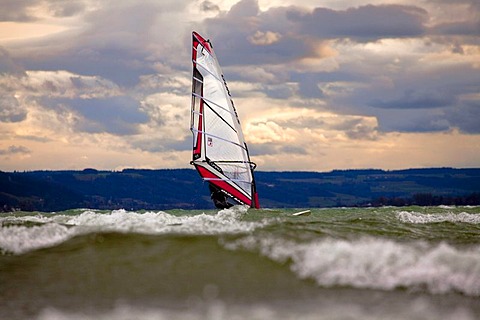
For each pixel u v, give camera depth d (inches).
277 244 2689.5
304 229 3115.2
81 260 2506.2
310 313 1948.8
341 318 1909.4
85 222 3469.5
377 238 3169.3
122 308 1993.1
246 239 2760.8
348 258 2481.5
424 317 1936.5
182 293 2134.6
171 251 2593.5
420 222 4047.7
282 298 2082.9
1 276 2324.1
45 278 2306.8
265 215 4726.9
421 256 2524.6
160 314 1937.7
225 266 2412.6
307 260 2466.8
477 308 2027.6
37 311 1974.7
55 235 2901.1
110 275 2325.3
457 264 2418.8
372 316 1936.5
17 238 2861.7
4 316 1934.1
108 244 2709.2
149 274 2327.8
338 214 4896.7
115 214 4060.0
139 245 2682.1
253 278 2282.2
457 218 4451.3
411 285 2228.1
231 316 1915.6
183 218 3902.6
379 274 2327.8
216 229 3016.7
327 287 2198.6
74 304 2036.2
